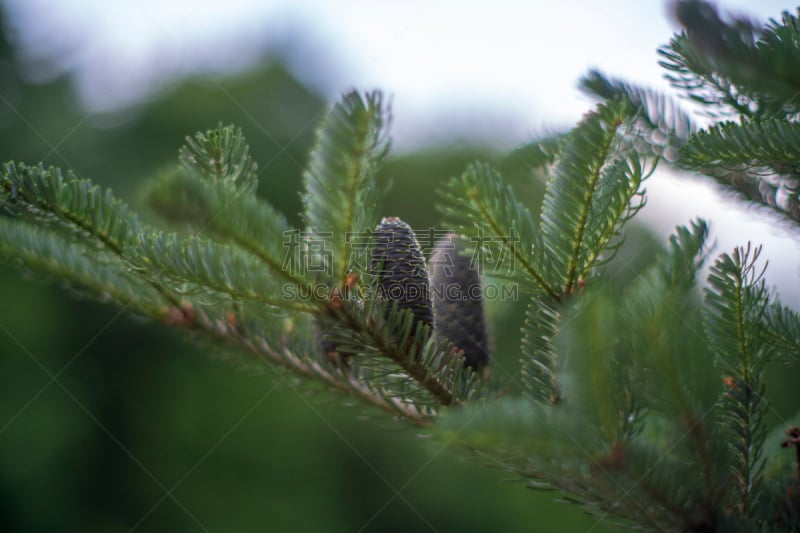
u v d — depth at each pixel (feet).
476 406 2.12
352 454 10.21
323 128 2.09
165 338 10.93
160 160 10.73
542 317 2.21
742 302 2.12
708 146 2.21
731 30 2.12
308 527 9.86
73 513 10.09
